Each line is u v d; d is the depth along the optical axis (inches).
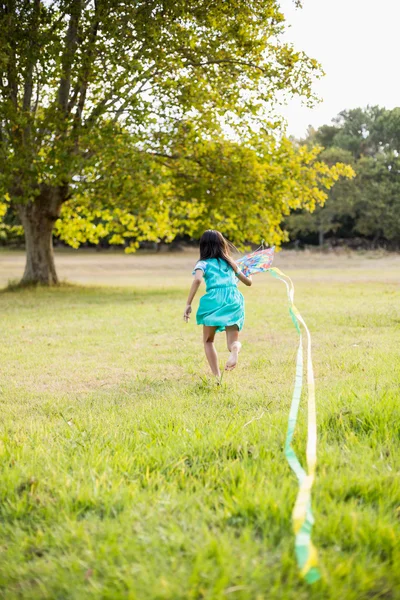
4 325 454.6
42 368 291.4
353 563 87.2
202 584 82.6
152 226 932.6
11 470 129.8
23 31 617.6
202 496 113.2
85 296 700.0
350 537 95.3
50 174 693.3
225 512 104.2
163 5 620.4
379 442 140.9
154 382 251.3
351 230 2758.4
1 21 612.1
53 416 196.5
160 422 171.2
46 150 719.7
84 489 115.0
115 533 98.8
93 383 256.4
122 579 85.2
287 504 104.3
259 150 756.6
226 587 81.5
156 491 116.0
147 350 339.3
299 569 84.6
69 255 2223.2
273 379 244.1
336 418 159.3
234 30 655.8
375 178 2448.3
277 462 127.7
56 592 85.3
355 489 112.7
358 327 403.5
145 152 703.7
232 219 818.8
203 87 708.7
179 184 793.6
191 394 221.1
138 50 648.4
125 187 692.1
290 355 302.8
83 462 132.4
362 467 121.6
